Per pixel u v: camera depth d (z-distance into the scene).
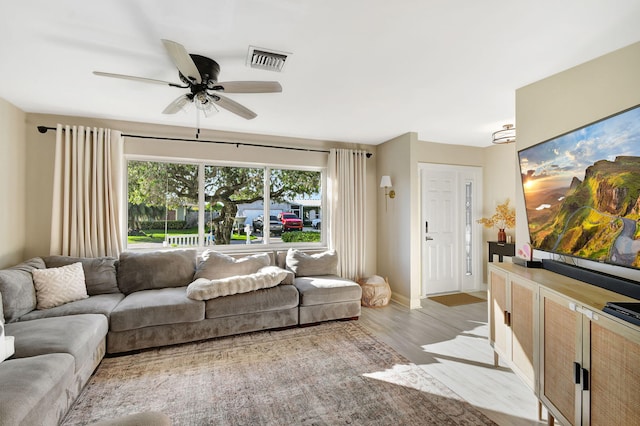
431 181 4.79
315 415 1.91
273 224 4.50
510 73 2.35
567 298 1.55
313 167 4.61
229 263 3.56
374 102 2.99
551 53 2.04
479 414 1.92
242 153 4.16
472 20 1.70
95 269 3.09
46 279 2.71
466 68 2.27
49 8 1.59
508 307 2.20
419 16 1.66
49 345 1.92
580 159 1.87
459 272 5.00
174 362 2.57
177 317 2.81
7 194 2.95
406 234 4.21
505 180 4.71
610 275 1.74
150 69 2.30
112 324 2.62
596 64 2.09
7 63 2.20
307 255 4.10
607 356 1.29
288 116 3.44
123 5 1.56
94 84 2.57
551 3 1.54
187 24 1.73
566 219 2.00
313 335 3.16
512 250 4.29
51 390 1.60
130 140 3.66
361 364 2.55
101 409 1.96
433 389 2.19
